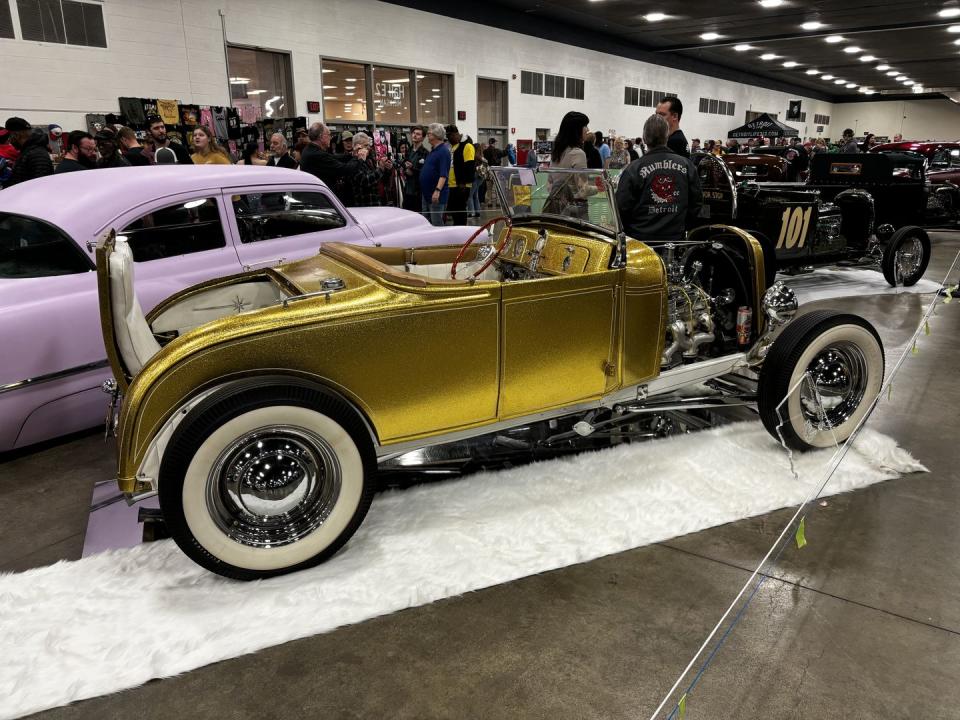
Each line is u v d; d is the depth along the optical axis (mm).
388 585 2129
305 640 1941
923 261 6938
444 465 2768
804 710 1664
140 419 1946
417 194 9016
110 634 1941
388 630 1972
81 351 3146
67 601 2088
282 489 2135
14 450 3297
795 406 2881
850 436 3035
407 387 2258
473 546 2332
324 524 2193
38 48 7418
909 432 3350
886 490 2756
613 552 2322
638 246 2750
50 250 3141
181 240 3549
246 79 9938
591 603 2074
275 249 3918
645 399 2947
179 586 2158
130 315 2186
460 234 5004
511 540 2369
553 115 16688
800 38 19062
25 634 1946
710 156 4547
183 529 1997
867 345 2973
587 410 2811
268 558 2131
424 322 2219
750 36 18656
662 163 3463
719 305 3340
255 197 3846
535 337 2445
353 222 4410
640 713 1661
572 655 1860
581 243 2713
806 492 2693
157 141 7141
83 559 2291
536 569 2219
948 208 8547
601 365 2648
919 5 15094
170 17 8578
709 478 2793
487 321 2326
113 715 1688
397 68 12320
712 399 3201
